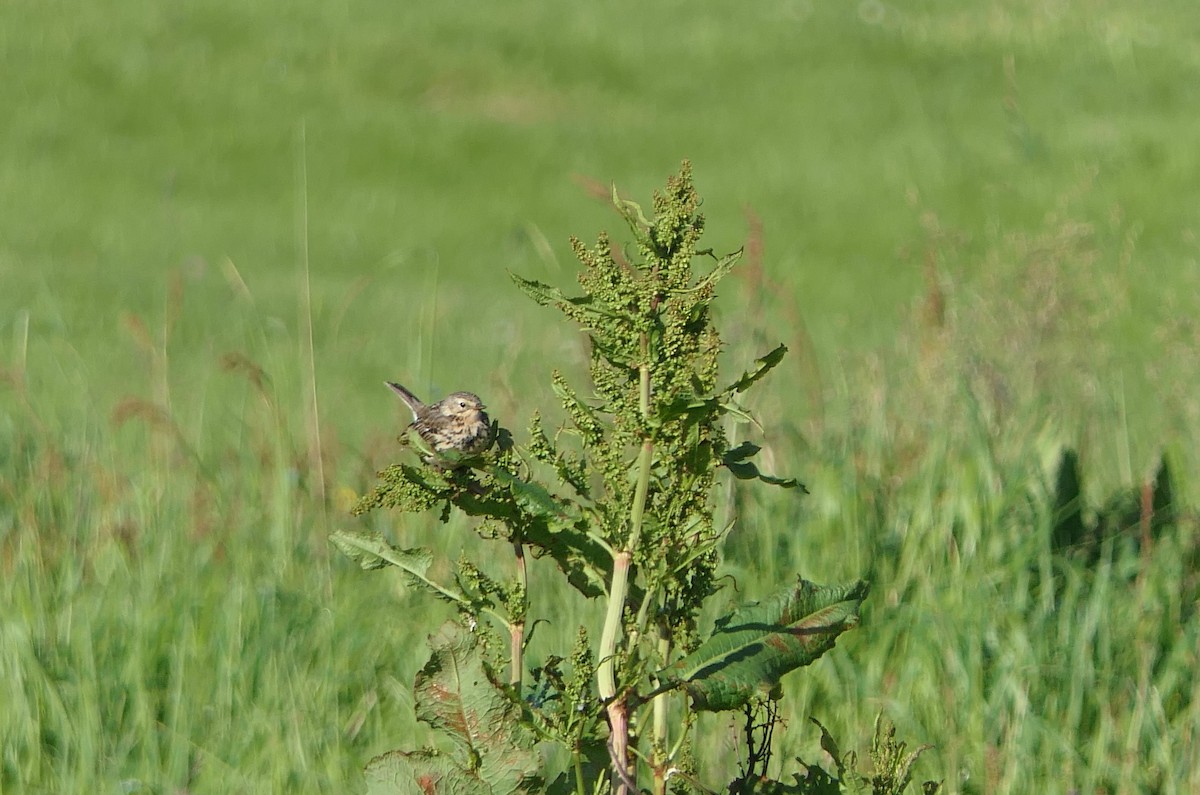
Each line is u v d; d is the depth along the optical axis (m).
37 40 51.72
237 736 9.27
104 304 29.81
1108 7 53.59
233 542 11.85
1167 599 10.80
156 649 10.32
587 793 6.18
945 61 50.69
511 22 55.41
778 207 40.16
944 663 10.02
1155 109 44.66
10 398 18.39
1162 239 32.12
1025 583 10.65
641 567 5.82
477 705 5.89
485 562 11.34
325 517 12.39
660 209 5.79
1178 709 9.78
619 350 5.73
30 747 9.02
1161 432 14.88
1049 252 15.25
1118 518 11.77
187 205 41.53
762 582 10.98
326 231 39.69
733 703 5.80
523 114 49.22
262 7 55.47
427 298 31.02
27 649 9.77
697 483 5.88
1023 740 9.05
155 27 53.41
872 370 14.59
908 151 43.25
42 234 38.03
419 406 12.37
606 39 54.16
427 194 43.00
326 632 10.45
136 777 8.90
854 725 9.27
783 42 53.69
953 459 12.41
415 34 53.91
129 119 47.44
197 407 17.11
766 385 13.50
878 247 36.12
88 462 13.45
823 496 11.88
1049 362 14.20
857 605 6.12
